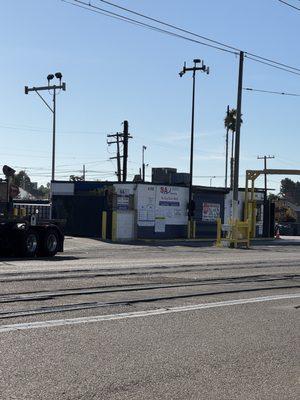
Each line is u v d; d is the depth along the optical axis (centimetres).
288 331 893
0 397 549
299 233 7138
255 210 4778
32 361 673
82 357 700
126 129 4972
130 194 3978
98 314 970
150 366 675
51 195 4241
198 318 970
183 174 5225
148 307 1055
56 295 1155
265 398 579
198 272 1727
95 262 2020
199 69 4250
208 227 4459
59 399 551
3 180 2197
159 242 3788
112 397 564
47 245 2280
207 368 677
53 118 4591
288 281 1565
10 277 1436
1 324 862
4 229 2161
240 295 1247
